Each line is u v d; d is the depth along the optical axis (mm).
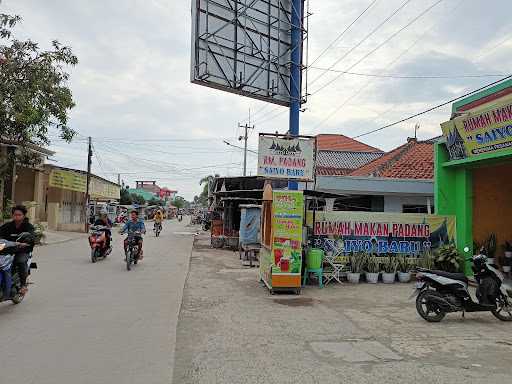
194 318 7281
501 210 12938
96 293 9164
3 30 14484
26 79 14680
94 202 42719
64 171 28578
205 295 9328
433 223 12477
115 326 6609
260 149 11859
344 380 4645
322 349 5703
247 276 12227
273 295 9508
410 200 20344
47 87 14789
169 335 6203
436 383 4605
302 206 9844
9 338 5918
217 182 23938
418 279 7750
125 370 4816
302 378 4680
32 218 21391
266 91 16406
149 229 40031
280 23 16969
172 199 134250
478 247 12336
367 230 12195
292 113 16891
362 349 5738
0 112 14336
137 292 9398
